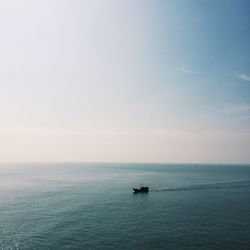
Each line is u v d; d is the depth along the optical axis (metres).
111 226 61.62
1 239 52.62
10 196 104.69
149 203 90.94
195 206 85.50
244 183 152.50
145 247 48.09
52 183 154.62
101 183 155.38
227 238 52.75
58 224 63.38
